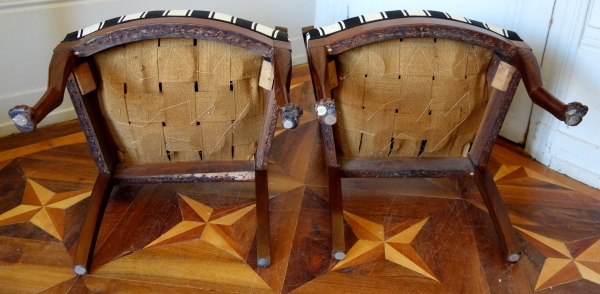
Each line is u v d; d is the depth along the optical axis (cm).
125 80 109
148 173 126
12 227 131
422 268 122
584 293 116
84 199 143
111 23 103
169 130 118
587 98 148
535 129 167
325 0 240
